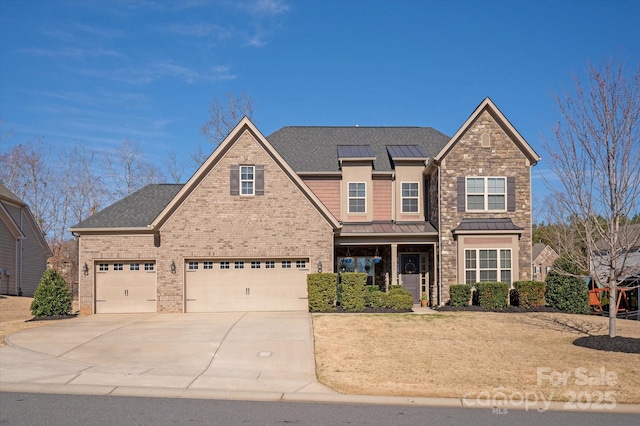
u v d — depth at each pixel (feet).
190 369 43.68
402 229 85.10
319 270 77.51
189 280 77.56
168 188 90.22
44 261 124.77
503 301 74.84
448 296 79.87
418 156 89.81
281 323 63.67
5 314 80.18
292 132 101.60
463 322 63.98
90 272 77.25
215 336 56.34
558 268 69.05
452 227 80.94
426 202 89.76
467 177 81.71
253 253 77.56
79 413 31.12
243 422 29.84
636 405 34.65
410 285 89.30
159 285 76.79
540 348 50.90
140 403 33.76
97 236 77.61
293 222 78.07
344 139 99.66
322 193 89.35
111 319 70.23
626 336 56.85
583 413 33.42
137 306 77.30
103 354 48.93
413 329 59.47
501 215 81.56
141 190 89.40
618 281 54.24
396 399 35.55
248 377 41.22
